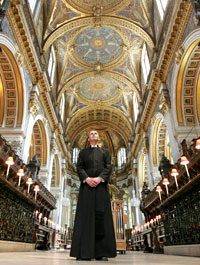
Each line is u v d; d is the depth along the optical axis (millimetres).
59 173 23438
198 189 6762
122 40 20078
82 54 21344
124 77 22391
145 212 15977
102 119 31781
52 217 21688
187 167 7391
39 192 11617
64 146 24375
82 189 2926
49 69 18438
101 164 3104
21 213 8930
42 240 12805
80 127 31953
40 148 16906
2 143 7297
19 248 7516
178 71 11250
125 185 31031
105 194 2873
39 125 15867
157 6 14391
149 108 16906
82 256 2545
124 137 31547
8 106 11789
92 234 2627
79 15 16812
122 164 33469
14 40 10359
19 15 9859
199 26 8719
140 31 16250
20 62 10891
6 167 7699
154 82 14102
